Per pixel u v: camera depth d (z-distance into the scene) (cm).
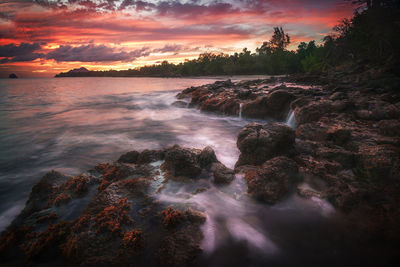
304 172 517
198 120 1457
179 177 514
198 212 398
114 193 436
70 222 385
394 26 2731
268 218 406
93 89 4831
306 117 999
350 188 445
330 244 349
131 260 317
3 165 764
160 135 1114
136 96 3084
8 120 1571
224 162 721
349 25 4647
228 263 320
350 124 812
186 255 325
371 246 338
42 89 5153
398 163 446
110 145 968
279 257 332
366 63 3092
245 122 1352
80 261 313
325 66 5666
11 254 342
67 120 1559
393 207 388
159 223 376
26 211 445
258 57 12162
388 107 923
